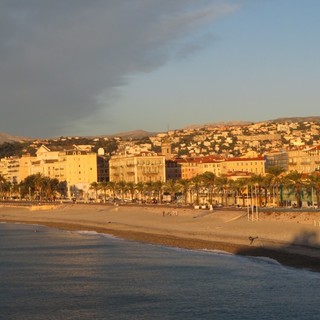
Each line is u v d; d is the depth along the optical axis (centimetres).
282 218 18850
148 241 18000
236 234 17138
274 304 9400
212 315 8925
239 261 13350
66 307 9575
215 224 19975
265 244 15200
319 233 15550
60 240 19300
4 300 10100
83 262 14125
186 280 11438
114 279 11788
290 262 12812
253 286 10644
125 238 19225
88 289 10881
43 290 10850
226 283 10994
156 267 13038
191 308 9338
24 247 17412
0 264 13988
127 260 14238
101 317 8950
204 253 14888
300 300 9588
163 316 8938
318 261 12700
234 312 9038
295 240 15162
